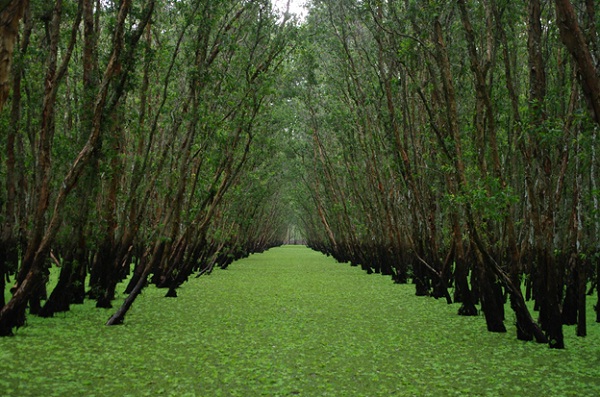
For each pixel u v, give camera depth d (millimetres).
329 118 33969
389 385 9500
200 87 18734
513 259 13742
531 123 12234
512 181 21734
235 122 21531
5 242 13430
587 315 18719
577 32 6773
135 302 20656
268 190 50188
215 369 10430
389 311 18938
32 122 16047
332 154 44375
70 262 16266
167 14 19766
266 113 27328
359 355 11852
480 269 15320
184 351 12016
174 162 23250
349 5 23828
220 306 19938
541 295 13820
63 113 21219
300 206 77875
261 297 22938
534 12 12617
